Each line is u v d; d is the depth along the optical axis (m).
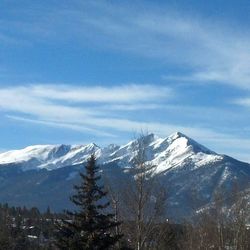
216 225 70.31
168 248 63.41
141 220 45.75
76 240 43.34
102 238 43.78
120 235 44.38
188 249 69.38
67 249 43.62
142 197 45.88
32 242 115.00
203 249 69.38
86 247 43.03
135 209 45.91
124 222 47.25
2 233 101.69
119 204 46.75
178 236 71.25
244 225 69.19
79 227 43.91
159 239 54.81
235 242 68.81
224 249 69.06
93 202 44.22
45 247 91.81
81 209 44.34
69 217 47.47
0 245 97.81
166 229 54.97
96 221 44.06
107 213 45.88
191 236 70.38
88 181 44.47
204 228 70.50
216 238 69.75
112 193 46.59
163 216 51.91
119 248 45.69
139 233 45.66
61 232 44.59
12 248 106.94
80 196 44.38
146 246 51.72
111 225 44.47
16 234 115.56
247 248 68.69
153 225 46.44
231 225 70.12
